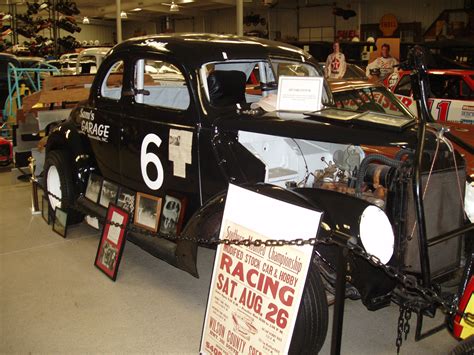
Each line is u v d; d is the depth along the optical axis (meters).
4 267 3.92
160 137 3.45
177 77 5.54
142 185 3.71
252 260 2.35
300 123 2.95
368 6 19.80
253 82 5.68
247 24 22.11
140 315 3.24
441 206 2.69
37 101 5.98
